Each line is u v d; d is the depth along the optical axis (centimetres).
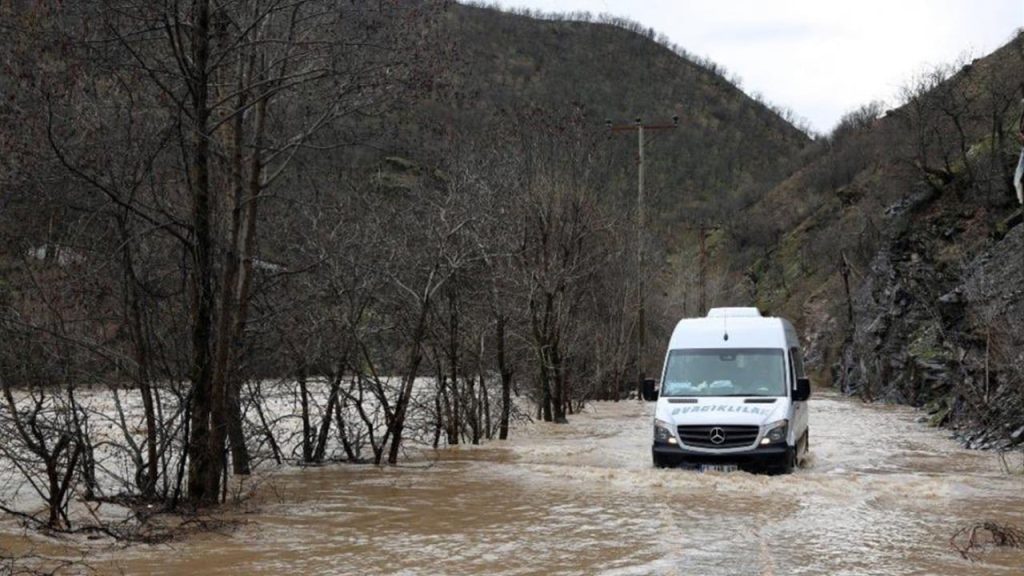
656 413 1520
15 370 1166
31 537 977
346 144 1407
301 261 1559
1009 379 2198
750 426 1441
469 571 843
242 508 1166
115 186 1124
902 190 5522
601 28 12838
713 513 1131
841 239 6806
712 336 1639
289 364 1622
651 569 847
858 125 10444
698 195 10581
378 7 1259
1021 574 833
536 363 2652
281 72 1324
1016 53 5547
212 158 1252
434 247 1758
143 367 1165
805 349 6562
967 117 5081
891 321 4172
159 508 1122
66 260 1198
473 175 1969
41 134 1085
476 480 1422
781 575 826
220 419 1185
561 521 1085
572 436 2222
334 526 1059
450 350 1964
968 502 1220
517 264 2406
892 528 1041
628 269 3919
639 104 10950
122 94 1161
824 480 1377
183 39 1218
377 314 1755
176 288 1280
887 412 3300
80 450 1059
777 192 10288
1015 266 2758
